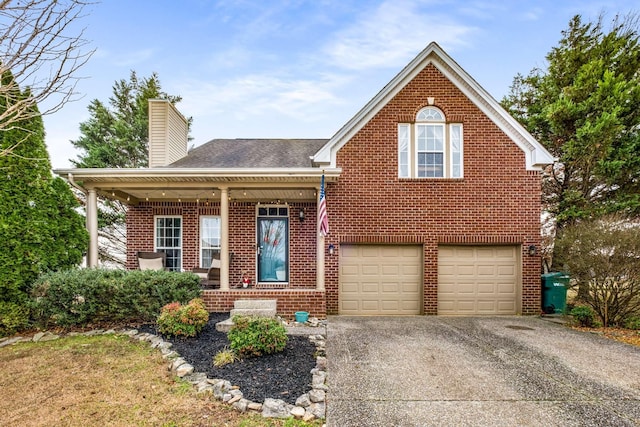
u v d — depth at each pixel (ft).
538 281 32.22
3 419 12.58
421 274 32.68
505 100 55.01
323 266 30.01
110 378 16.12
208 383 15.28
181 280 26.55
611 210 38.91
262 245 38.24
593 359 19.47
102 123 75.61
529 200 32.63
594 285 27.37
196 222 38.32
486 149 32.91
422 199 32.58
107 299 24.68
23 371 17.07
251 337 18.60
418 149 33.22
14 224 23.95
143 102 77.30
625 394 15.02
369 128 32.96
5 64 11.43
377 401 14.14
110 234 71.05
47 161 26.21
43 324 24.43
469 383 16.02
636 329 26.22
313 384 15.16
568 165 43.39
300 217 37.50
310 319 28.58
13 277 23.57
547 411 13.46
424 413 13.19
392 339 23.17
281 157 37.32
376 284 32.65
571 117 41.29
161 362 18.06
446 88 33.32
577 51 44.60
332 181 31.55
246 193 34.53
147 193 34.68
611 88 39.11
